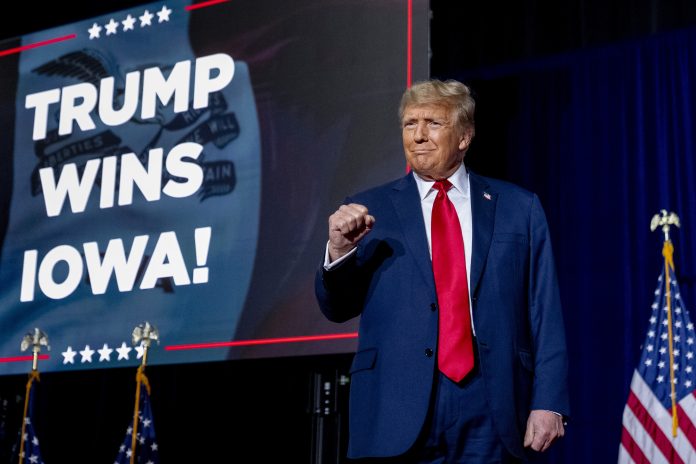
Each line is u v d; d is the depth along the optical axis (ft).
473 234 11.45
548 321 11.35
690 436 20.43
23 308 21.85
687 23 25.98
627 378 25.35
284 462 26.00
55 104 23.30
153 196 21.42
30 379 21.21
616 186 26.78
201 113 21.57
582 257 26.73
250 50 21.45
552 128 27.73
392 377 10.84
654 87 26.61
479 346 10.84
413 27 19.84
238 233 20.29
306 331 19.03
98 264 21.45
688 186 25.68
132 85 22.59
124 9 23.30
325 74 20.43
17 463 25.98
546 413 10.85
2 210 22.93
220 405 26.99
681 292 25.18
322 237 19.45
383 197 12.03
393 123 19.47
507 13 27.84
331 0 20.84
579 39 26.99
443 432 10.68
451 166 11.80
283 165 20.30
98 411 27.73
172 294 20.48
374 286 11.38
